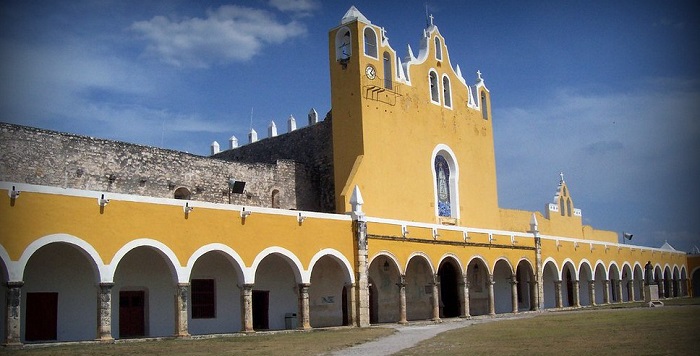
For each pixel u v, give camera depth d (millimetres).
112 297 29094
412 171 43531
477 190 49812
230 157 50281
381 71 42312
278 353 21516
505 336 25281
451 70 49375
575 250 55062
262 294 35125
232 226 29859
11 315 22672
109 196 25766
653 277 68375
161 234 27250
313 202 42500
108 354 20969
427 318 43531
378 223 36938
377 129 41219
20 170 29312
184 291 27594
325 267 37750
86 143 31703
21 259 23062
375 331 31109
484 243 44594
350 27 41500
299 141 45281
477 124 51094
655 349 18797
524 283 54188
